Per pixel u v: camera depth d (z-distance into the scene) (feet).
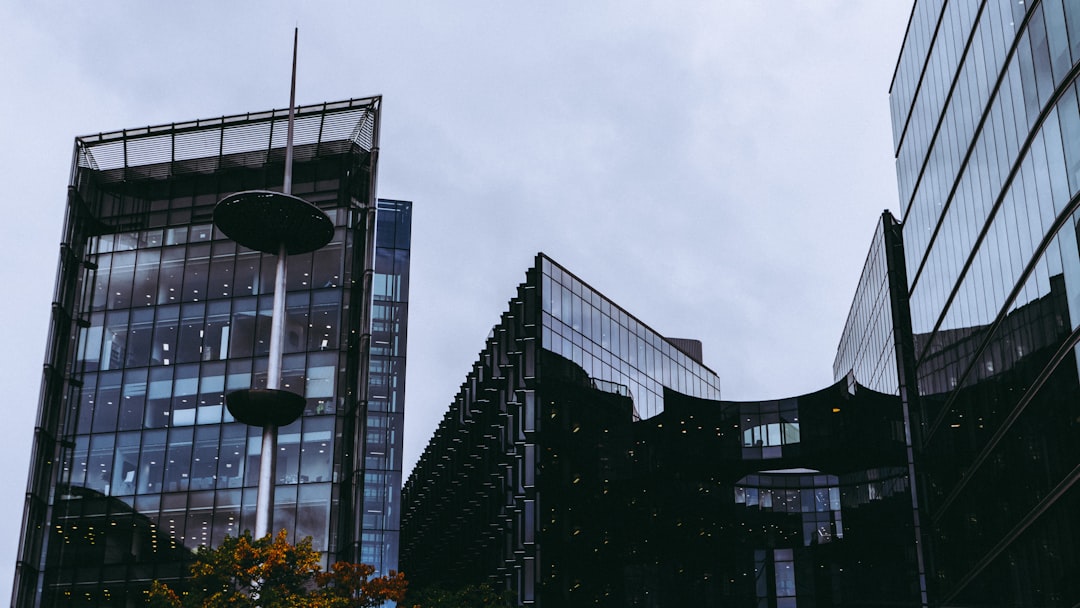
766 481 305.73
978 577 206.90
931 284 239.91
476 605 181.16
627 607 254.47
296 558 130.62
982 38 188.65
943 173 223.92
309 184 205.16
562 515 240.53
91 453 192.34
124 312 201.67
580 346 263.70
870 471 290.35
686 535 283.18
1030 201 163.32
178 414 192.44
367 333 189.26
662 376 299.58
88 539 186.19
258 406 130.11
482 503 266.36
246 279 199.93
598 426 262.47
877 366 300.40
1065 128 146.72
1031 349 165.07
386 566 281.54
